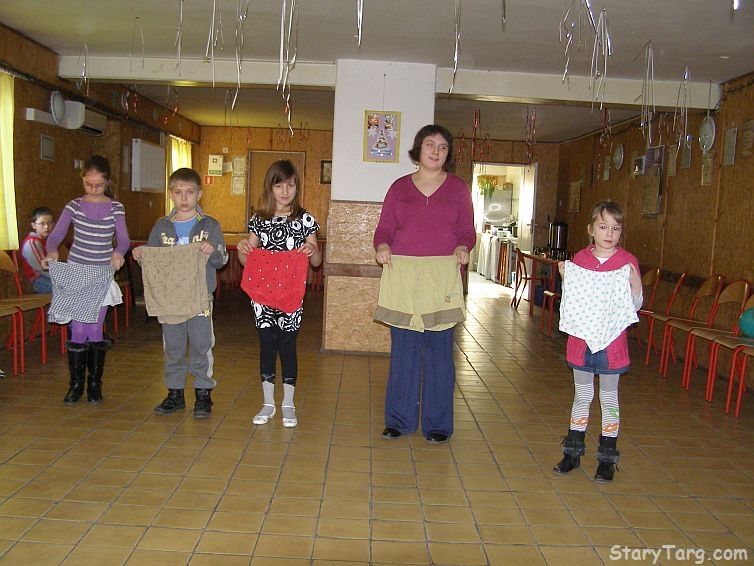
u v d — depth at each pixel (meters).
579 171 10.45
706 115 6.38
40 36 5.66
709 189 6.30
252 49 5.79
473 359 6.13
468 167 11.56
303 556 2.43
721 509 2.99
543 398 4.80
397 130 5.98
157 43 5.76
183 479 3.06
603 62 5.65
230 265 10.85
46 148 6.21
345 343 6.02
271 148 11.45
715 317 6.00
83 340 4.08
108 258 4.04
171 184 3.88
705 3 4.17
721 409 4.71
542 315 7.93
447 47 5.48
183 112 9.84
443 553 2.50
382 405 4.41
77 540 2.47
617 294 3.16
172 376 4.02
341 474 3.21
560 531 2.72
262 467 3.25
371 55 5.80
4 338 5.58
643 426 4.23
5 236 5.45
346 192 5.99
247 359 5.63
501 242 13.20
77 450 3.36
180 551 2.43
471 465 3.41
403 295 3.60
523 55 5.64
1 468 3.09
